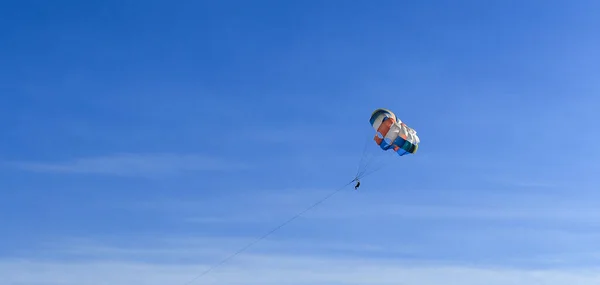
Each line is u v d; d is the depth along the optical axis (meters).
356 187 69.06
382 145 74.50
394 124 72.56
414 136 72.94
